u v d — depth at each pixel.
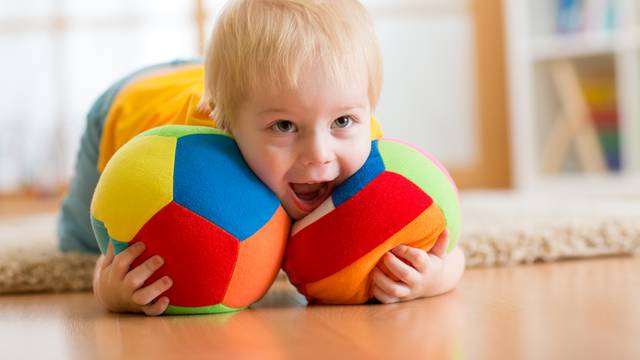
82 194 1.23
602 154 2.87
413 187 0.87
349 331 0.73
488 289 0.98
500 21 3.19
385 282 0.87
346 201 0.85
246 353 0.65
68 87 3.31
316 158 0.81
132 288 0.83
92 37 3.30
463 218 1.64
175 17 3.30
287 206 0.88
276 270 0.88
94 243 1.26
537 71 2.91
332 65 0.80
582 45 2.81
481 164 3.23
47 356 0.69
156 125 1.03
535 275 1.09
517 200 2.25
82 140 1.22
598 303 0.84
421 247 0.89
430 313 0.82
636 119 2.78
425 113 3.26
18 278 1.11
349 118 0.83
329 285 0.87
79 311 0.93
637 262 1.19
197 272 0.82
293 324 0.78
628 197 2.40
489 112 3.21
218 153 0.84
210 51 0.87
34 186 3.29
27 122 3.31
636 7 2.76
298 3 0.83
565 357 0.59
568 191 2.83
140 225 0.82
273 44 0.81
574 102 2.87
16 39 3.29
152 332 0.77
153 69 1.22
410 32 3.24
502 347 0.63
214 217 0.81
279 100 0.80
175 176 0.82
